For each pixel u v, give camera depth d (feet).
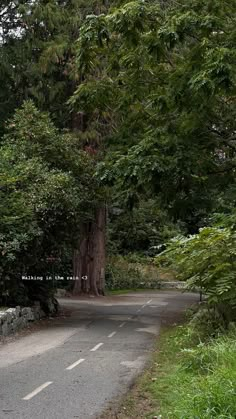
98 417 20.52
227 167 50.06
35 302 52.90
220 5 44.16
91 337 41.24
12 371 28.53
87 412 21.15
